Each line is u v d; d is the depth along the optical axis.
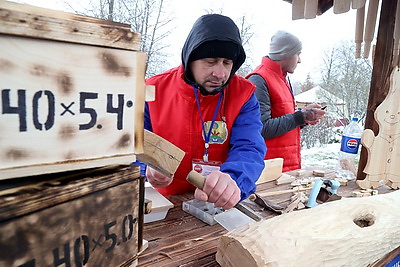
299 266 0.54
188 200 1.03
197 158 1.19
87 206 0.40
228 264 0.61
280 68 1.99
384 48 1.26
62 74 0.36
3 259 0.32
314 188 1.09
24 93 0.33
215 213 0.87
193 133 1.17
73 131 0.38
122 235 0.46
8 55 0.32
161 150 0.58
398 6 1.21
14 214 0.32
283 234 0.60
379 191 1.31
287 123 1.85
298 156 2.10
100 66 0.39
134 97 0.44
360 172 1.34
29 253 0.34
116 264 0.45
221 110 1.17
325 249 0.59
